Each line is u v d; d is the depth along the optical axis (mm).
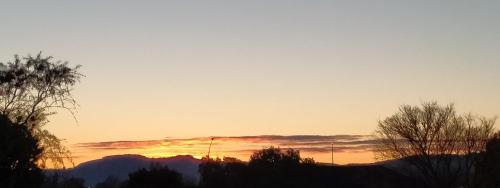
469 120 82750
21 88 42969
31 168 44688
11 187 41844
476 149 80875
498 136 79875
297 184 104125
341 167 109250
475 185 79938
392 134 88875
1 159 40906
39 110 43781
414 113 104000
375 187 99875
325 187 102750
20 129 42344
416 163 83750
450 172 81875
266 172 106062
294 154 109188
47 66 43438
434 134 82375
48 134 45188
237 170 108125
